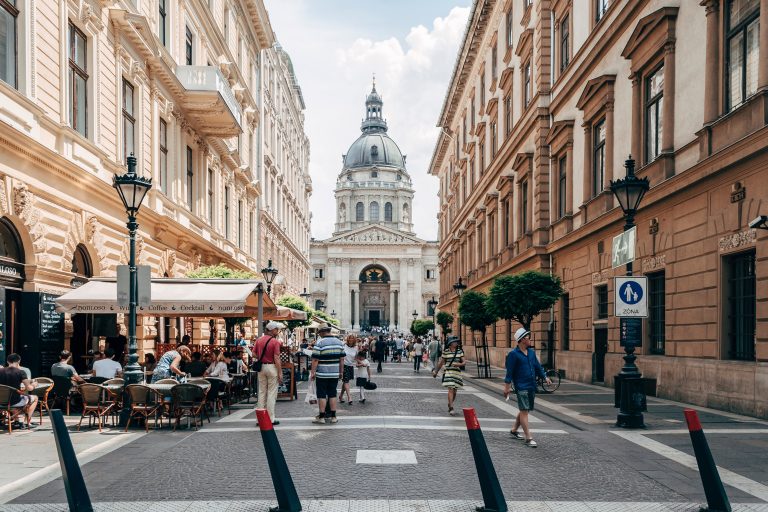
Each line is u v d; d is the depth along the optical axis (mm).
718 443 9852
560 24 26594
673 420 12445
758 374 12438
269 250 46938
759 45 12719
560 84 26156
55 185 14578
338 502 6723
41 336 13609
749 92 13320
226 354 20312
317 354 12539
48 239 14312
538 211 27938
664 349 17219
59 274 14742
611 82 20391
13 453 9414
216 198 29828
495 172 37094
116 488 7328
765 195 12344
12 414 11578
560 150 25891
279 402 17078
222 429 11852
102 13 17094
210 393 13289
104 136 17250
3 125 11734
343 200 134875
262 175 42469
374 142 141125
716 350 14180
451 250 57875
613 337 20188
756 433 10719
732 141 13430
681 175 15203
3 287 12836
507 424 12359
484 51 42531
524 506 6621
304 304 40531
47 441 10461
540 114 27703
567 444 10086
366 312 130250
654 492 7180
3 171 12312
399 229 133375
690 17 15547
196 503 6691
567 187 24891
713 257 14336
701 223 14883
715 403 14047
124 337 17969
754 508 6500
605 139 21031
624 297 11852
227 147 31078
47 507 6602
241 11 35906
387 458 8930
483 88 43188
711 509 6344
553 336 26703
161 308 14438
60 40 14719
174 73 22625
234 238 33688
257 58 41531
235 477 7867
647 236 17906
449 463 8641
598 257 21672
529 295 21031
